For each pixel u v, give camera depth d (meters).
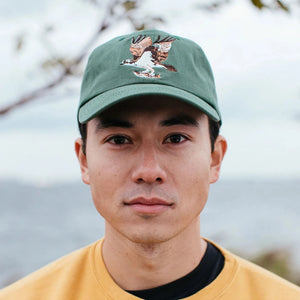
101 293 1.80
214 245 1.98
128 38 1.84
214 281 1.80
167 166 1.65
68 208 60.56
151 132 1.66
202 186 1.70
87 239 22.59
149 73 1.76
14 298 1.88
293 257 5.16
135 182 1.62
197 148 1.70
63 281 1.89
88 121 1.75
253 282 1.85
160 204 1.61
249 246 5.37
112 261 1.82
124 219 1.64
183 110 1.68
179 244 1.76
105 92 1.75
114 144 1.68
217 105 1.90
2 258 15.94
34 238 24.47
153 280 1.76
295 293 1.84
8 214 51.28
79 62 2.56
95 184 1.71
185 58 1.82
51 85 2.57
